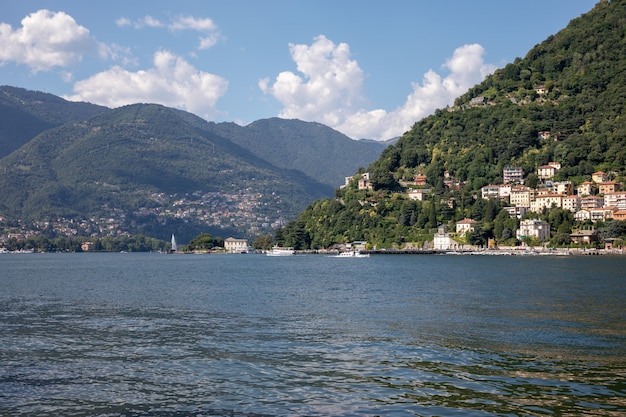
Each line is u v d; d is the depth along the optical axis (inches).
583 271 6648.6
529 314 2955.2
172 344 2242.9
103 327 2657.5
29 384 1697.8
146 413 1449.3
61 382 1716.3
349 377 1729.8
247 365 1889.8
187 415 1430.9
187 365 1903.3
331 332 2465.6
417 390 1592.0
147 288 4864.7
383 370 1803.6
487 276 5954.7
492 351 2050.9
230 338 2349.9
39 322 2827.3
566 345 2145.7
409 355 1999.3
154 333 2485.2
